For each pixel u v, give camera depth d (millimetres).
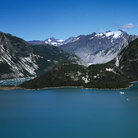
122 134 160625
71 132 165500
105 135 159375
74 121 188500
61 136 158750
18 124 184500
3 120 195000
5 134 164750
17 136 160875
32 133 165250
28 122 188375
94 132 164625
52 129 172000
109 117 196750
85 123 183500
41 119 195625
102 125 178000
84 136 158250
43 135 161375
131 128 170875
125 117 196000
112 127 173750
